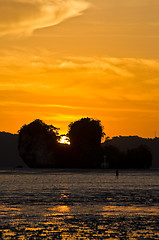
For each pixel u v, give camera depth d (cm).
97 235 7906
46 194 15650
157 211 10906
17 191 17100
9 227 8600
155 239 7600
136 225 8862
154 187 19688
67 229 8431
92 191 17188
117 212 10712
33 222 9175
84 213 10525
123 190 17788
